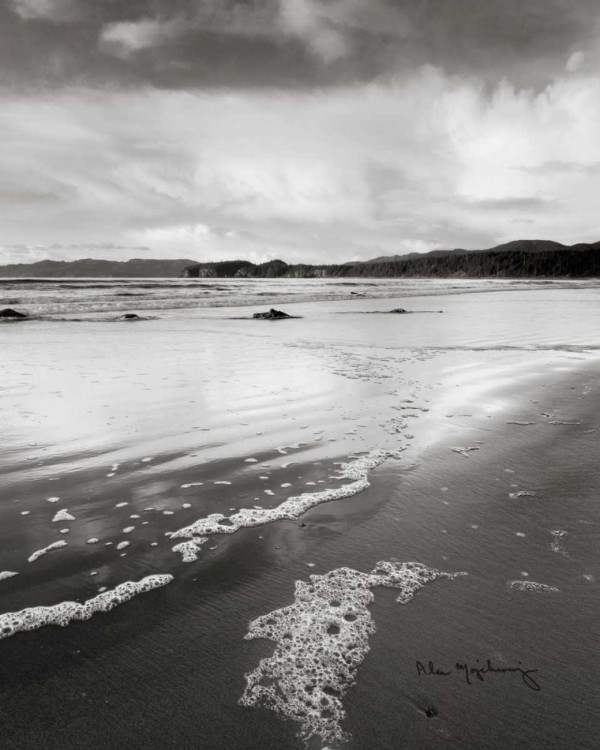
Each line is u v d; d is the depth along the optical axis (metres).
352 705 1.97
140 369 9.33
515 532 3.33
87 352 11.55
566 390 7.64
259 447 5.05
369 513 3.63
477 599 2.63
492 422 5.93
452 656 2.23
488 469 4.46
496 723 1.88
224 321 20.56
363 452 4.92
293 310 26.81
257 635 2.38
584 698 1.99
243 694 2.02
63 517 3.53
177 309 27.27
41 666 2.15
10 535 3.26
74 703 1.95
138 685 2.05
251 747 1.78
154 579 2.83
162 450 4.93
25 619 2.46
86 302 28.75
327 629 2.41
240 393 7.38
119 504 3.76
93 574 2.86
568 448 5.02
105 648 2.27
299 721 1.89
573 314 23.14
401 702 1.98
